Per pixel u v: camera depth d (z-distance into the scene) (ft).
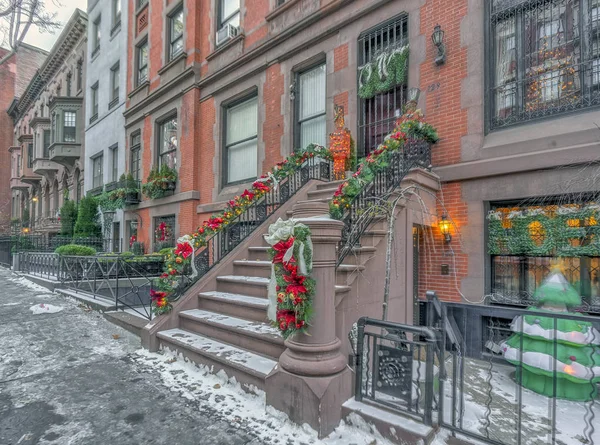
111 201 43.39
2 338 16.17
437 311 9.85
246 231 20.26
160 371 12.42
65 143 63.16
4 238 60.39
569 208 14.07
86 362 13.26
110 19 50.96
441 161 17.93
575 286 13.80
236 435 8.60
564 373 10.19
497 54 16.88
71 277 27.50
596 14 14.29
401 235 14.47
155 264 28.55
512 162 15.26
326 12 23.62
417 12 19.44
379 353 9.21
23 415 9.38
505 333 14.44
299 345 9.22
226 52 31.50
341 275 11.32
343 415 9.12
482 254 16.19
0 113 116.78
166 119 38.55
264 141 27.73
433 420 8.62
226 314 14.84
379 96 21.43
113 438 8.38
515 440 8.15
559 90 15.01
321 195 20.92
